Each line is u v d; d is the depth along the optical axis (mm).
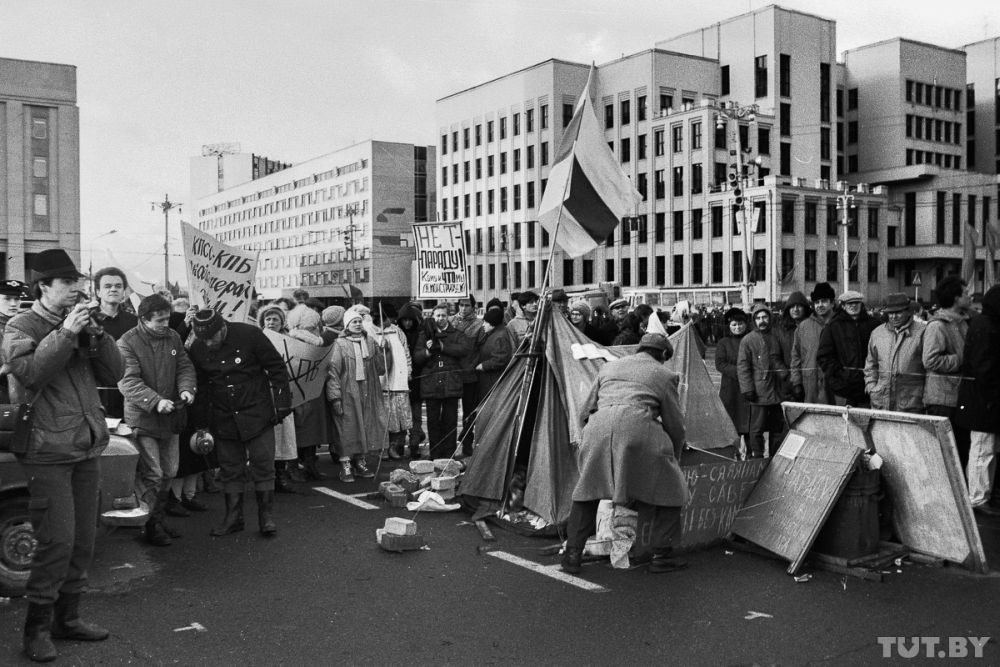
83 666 4648
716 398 8672
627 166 69562
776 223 58938
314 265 106688
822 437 7066
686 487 6531
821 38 68688
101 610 5547
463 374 11188
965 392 8172
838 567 6379
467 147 84562
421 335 11125
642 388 6355
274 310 9906
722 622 5348
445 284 13383
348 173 99188
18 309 6859
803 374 10031
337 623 5316
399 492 8672
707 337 36531
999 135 82688
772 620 5383
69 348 4621
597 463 6293
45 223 76125
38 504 4711
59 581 4766
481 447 8250
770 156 65562
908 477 6625
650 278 67125
